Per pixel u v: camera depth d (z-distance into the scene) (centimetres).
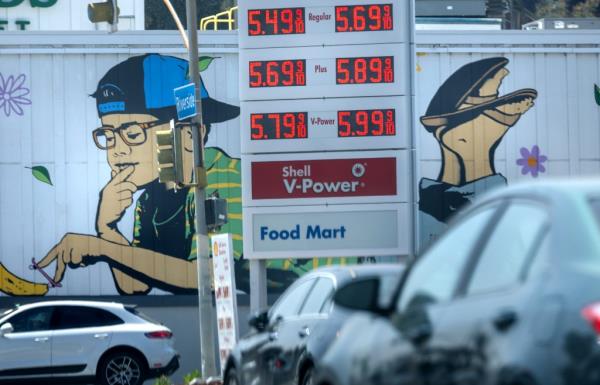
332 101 4022
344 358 1119
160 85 5672
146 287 5597
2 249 5591
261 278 4066
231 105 5688
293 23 4038
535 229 872
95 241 5609
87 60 5678
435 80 5688
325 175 4012
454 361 867
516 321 796
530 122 5703
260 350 2370
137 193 5641
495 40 5697
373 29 4009
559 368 733
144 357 4103
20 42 5653
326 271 2250
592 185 884
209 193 5659
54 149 5644
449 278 984
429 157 5678
